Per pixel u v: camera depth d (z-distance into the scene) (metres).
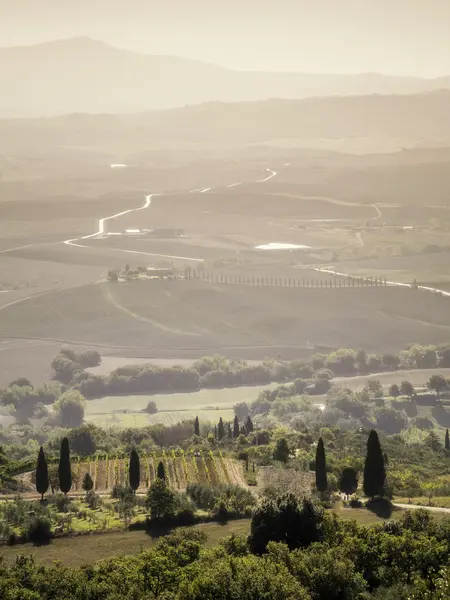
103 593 183.88
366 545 194.38
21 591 183.38
